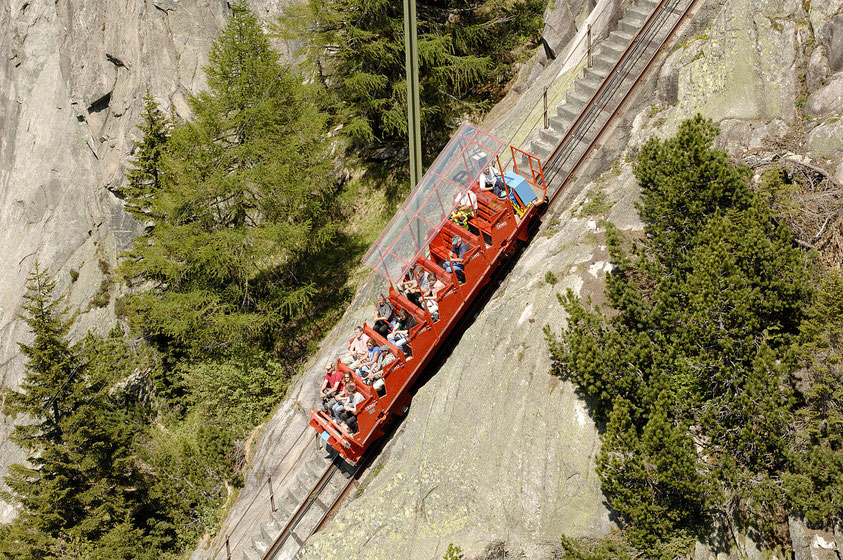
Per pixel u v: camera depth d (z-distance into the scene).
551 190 17.78
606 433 12.55
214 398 26.47
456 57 25.20
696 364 12.06
